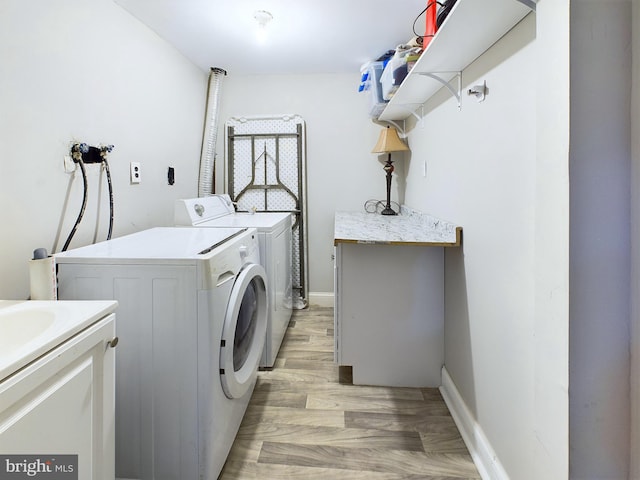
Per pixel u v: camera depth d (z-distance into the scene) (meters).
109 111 1.85
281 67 2.99
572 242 0.76
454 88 1.73
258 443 1.53
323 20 2.15
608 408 0.77
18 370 0.67
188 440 1.25
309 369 2.17
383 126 3.18
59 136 1.53
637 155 0.74
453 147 1.76
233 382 1.40
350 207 3.24
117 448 1.28
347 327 1.98
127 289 1.24
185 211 2.26
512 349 1.16
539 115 0.85
